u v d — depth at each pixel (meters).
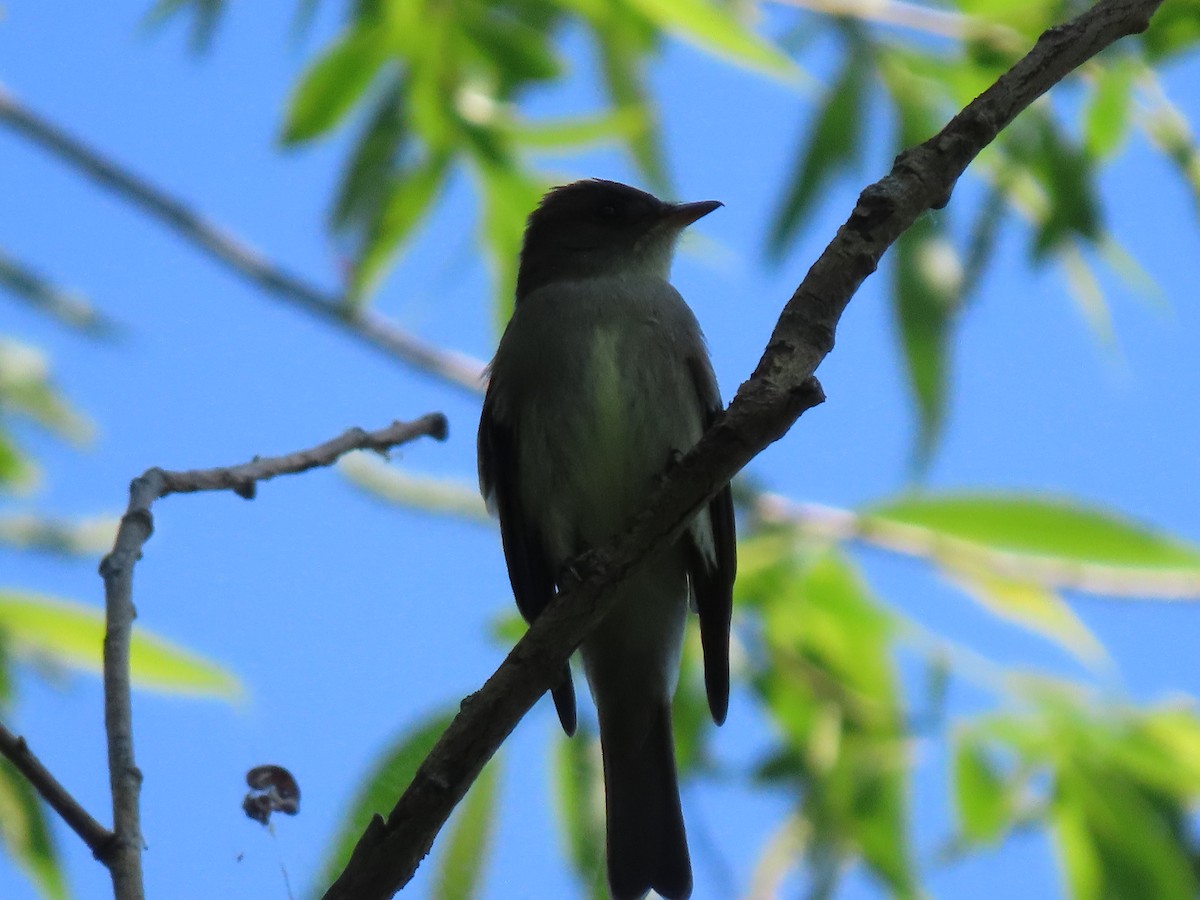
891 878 8.89
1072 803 8.92
